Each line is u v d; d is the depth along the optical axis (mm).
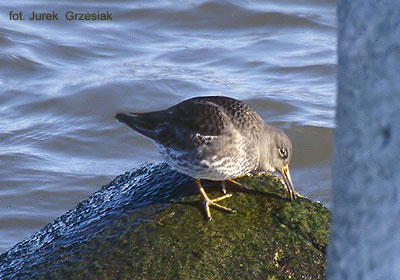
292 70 21781
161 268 8188
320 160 17297
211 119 9281
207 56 22875
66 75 21422
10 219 15031
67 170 16938
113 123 19094
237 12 25609
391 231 2078
